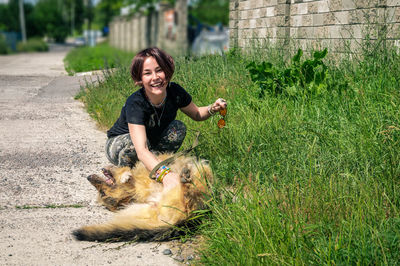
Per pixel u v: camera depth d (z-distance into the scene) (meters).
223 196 3.28
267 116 4.89
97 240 3.10
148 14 34.62
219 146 4.31
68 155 5.27
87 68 16.19
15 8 84.31
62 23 91.69
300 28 9.23
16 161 5.01
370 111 4.38
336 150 3.72
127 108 3.39
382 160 3.44
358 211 2.72
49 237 3.16
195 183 3.07
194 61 9.05
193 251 2.96
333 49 8.02
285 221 2.66
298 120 4.55
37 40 52.66
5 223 3.38
